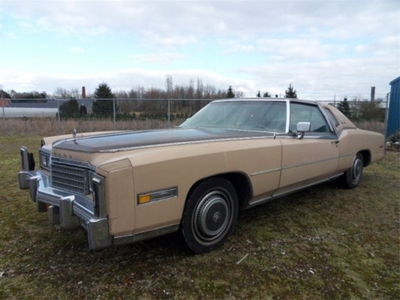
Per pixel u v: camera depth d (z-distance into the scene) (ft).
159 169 7.39
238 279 7.87
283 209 13.12
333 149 13.55
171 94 98.53
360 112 44.83
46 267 8.32
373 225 11.57
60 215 7.86
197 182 8.51
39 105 72.43
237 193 10.16
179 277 7.89
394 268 8.59
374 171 21.27
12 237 10.11
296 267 8.50
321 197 14.87
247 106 13.20
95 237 6.69
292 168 11.19
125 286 7.49
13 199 14.11
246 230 10.87
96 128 46.44
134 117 52.03
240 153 9.31
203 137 9.53
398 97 35.14
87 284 7.55
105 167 6.77
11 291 7.27
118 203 6.82
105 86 88.43
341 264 8.73
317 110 13.83
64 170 8.41
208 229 8.91
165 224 7.79
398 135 33.27
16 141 36.45
